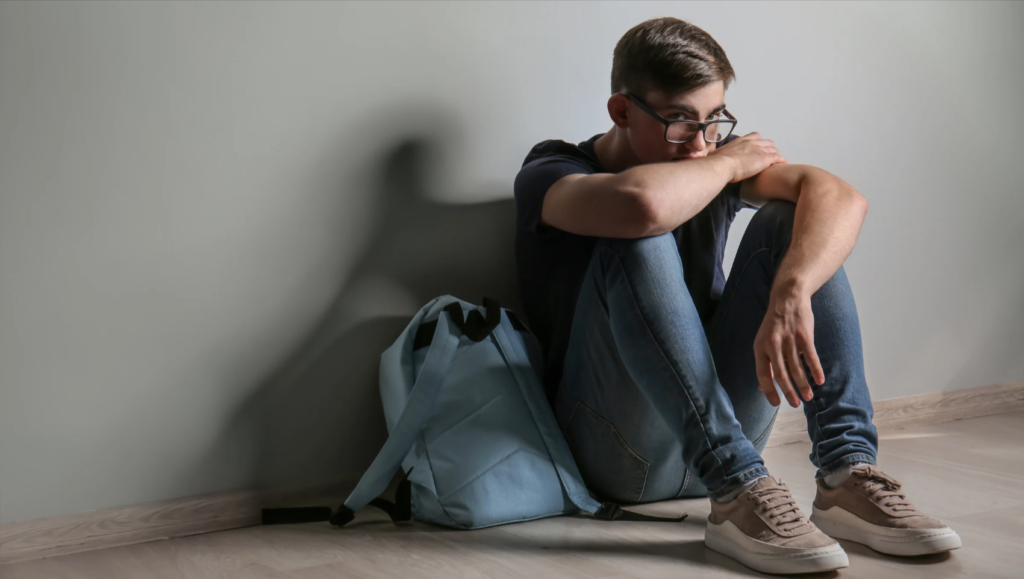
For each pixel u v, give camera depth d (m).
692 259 1.60
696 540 1.33
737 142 1.54
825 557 1.13
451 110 1.74
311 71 1.58
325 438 1.63
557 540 1.34
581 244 1.60
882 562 1.21
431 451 1.46
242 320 1.54
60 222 1.38
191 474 1.50
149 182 1.45
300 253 1.59
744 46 2.12
